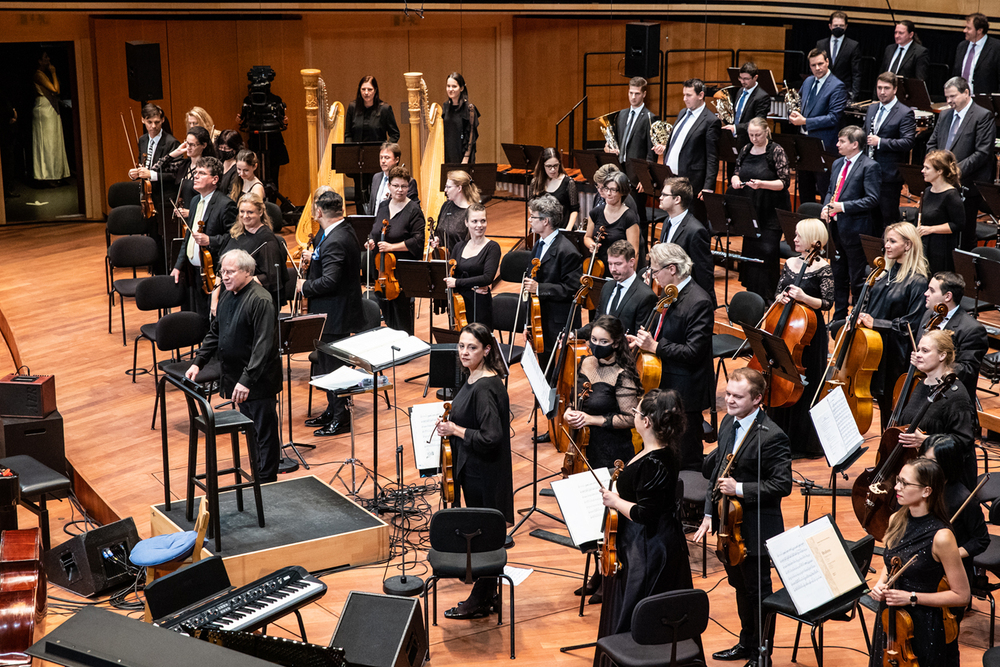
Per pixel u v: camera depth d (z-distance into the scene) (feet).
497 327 37.01
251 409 31.50
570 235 38.96
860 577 21.18
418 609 22.21
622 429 26.08
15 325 47.29
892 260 31.48
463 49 75.25
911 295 30.81
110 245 48.21
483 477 25.90
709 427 32.53
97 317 48.75
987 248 37.99
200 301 40.04
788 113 54.13
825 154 46.01
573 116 72.74
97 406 38.91
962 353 27.63
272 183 65.31
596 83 75.25
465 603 25.95
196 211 39.50
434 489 32.42
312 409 38.47
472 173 49.16
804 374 32.14
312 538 28.19
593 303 34.76
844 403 25.13
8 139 65.72
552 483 23.62
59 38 64.69
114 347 44.96
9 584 24.31
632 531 21.79
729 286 49.06
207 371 35.24
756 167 42.80
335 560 28.48
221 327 31.63
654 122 47.44
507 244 56.49
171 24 65.21
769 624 22.74
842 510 30.42
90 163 67.10
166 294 40.91
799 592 20.59
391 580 27.25
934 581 20.30
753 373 22.77
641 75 59.06
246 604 22.48
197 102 67.00
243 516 29.53
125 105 65.72
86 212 67.87
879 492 25.27
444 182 49.14
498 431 25.52
